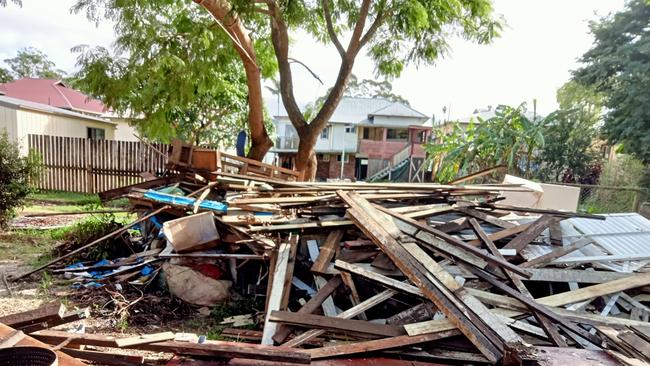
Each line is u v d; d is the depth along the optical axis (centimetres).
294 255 338
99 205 771
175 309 332
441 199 440
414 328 221
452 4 648
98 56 596
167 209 429
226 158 604
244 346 194
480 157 930
